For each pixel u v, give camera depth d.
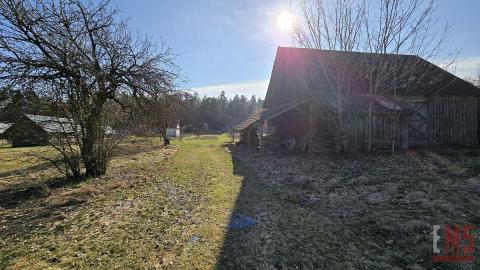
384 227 5.00
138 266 4.01
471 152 12.75
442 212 5.58
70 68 8.59
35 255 4.36
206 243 4.73
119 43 10.34
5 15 7.77
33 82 8.12
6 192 8.57
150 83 10.67
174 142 33.31
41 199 7.57
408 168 9.82
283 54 20.14
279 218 5.83
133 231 5.27
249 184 9.11
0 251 4.52
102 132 10.06
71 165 9.33
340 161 11.72
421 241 4.47
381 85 14.50
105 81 9.53
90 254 4.37
